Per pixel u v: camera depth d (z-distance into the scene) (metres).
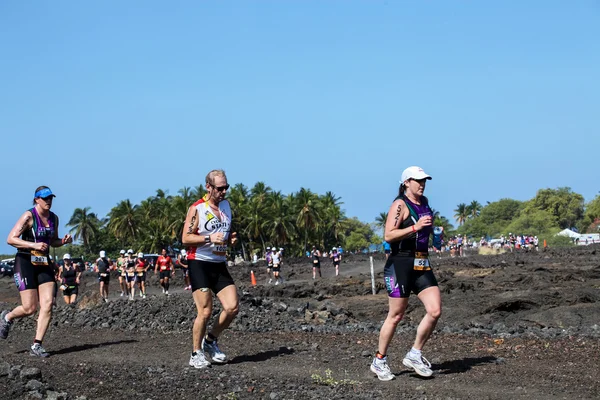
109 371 7.74
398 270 7.54
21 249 9.51
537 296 19.59
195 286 8.20
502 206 161.38
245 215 102.25
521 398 6.73
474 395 6.85
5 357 9.24
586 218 124.62
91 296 17.48
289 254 109.69
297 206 105.75
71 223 124.75
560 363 8.44
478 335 11.49
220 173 8.17
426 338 7.69
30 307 9.50
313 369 8.24
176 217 102.44
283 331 12.54
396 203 7.55
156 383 7.16
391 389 7.14
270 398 6.63
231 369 8.16
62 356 9.48
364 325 14.12
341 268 54.03
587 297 19.33
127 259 29.64
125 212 115.12
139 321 13.55
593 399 6.69
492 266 39.06
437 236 7.70
